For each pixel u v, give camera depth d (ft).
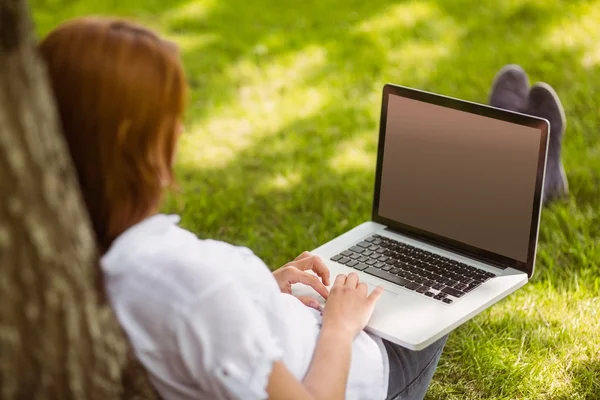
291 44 20.74
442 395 9.91
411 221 9.44
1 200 4.49
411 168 9.37
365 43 20.57
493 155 8.77
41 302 4.77
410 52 19.88
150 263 5.68
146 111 5.65
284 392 5.78
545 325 10.86
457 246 9.14
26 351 4.80
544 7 21.42
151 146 5.77
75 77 5.59
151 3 23.65
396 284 8.46
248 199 14.51
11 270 4.61
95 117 5.60
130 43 5.64
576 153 14.82
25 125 4.53
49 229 4.73
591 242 12.40
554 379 9.99
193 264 5.68
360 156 15.72
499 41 19.98
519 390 9.89
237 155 16.05
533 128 8.45
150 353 5.71
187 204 14.25
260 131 16.92
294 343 6.53
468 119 8.88
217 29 21.88
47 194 4.69
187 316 5.58
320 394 6.33
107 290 5.61
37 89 4.62
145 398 5.67
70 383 5.04
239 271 6.16
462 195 9.04
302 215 13.98
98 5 23.47
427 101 9.13
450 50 19.81
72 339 4.99
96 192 5.79
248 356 5.65
